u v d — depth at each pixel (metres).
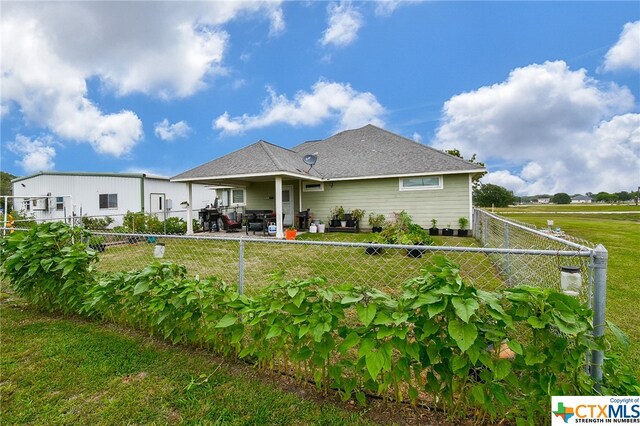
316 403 1.98
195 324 2.54
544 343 1.58
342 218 12.28
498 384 1.63
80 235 3.72
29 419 1.86
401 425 1.78
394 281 4.64
